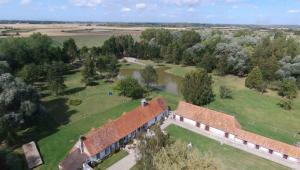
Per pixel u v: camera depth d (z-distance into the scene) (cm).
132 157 5184
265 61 11044
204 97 8031
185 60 14425
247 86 10281
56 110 7712
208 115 6494
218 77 12000
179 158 3425
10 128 5500
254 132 6400
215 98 8831
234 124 6109
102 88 10088
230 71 12538
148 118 6381
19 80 6588
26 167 4778
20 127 6281
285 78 10119
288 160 5225
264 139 5584
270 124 6988
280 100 8919
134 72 13488
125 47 17388
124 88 8906
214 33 18512
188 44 16112
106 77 11875
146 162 3569
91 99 8738
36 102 6391
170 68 14338
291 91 8856
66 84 10594
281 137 6212
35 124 6462
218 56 13038
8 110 5778
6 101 5662
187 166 3316
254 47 13838
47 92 9444
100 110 7738
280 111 7956
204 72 8156
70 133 6203
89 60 11294
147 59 16750
